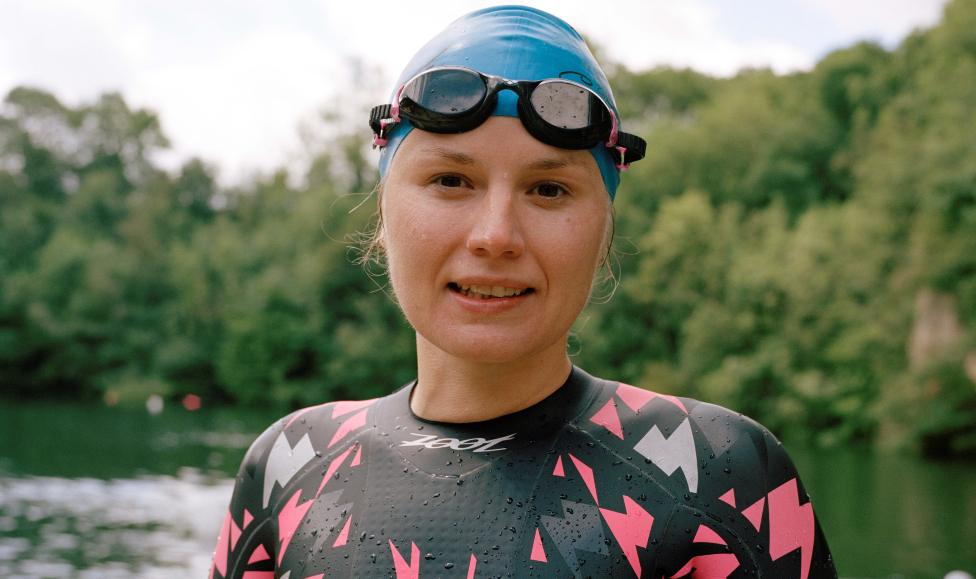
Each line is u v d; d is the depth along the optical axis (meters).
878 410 27.94
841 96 46.19
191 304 47.12
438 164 1.17
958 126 29.16
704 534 1.15
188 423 34.62
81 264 48.22
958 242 28.17
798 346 31.70
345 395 41.88
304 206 48.34
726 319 33.62
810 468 23.64
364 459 1.32
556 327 1.20
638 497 1.18
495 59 1.21
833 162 41.53
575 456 1.23
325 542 1.26
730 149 43.38
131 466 20.88
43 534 12.54
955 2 33.97
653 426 1.25
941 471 23.05
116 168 66.31
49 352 45.41
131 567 10.67
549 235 1.16
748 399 31.75
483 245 1.13
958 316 28.08
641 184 43.03
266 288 43.53
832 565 1.22
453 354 1.19
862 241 31.58
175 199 63.25
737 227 37.97
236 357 43.09
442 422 1.31
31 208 56.69
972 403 25.95
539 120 1.14
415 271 1.19
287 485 1.37
